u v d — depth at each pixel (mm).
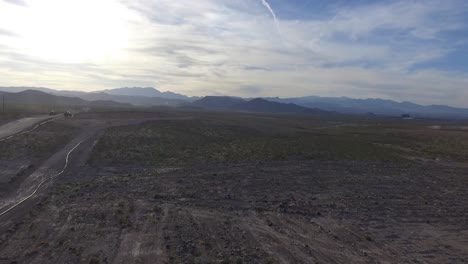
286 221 20859
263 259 14836
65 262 14047
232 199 25844
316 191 29672
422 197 29422
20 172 33312
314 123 142625
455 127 138500
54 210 21312
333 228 20312
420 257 16969
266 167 40469
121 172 37875
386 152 58062
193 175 34781
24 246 15797
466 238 20125
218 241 16766
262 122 109938
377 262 15750
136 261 14180
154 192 27141
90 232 17547
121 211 20906
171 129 70000
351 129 109500
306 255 15711
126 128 67062
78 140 53312
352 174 38250
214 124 86250
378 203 26781
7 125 61844
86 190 27531
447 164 50188
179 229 18250
